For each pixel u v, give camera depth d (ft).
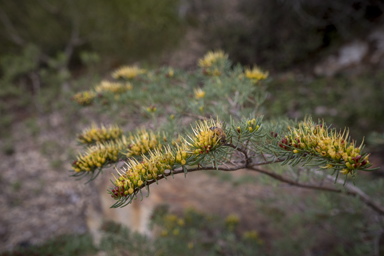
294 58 28.27
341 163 2.85
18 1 30.68
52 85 22.68
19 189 21.71
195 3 35.27
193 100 6.13
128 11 28.73
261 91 6.60
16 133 26.58
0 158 24.80
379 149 16.05
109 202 14.93
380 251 9.02
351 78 24.08
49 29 31.53
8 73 22.67
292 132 3.32
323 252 10.86
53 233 18.04
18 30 31.89
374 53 24.59
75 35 31.86
